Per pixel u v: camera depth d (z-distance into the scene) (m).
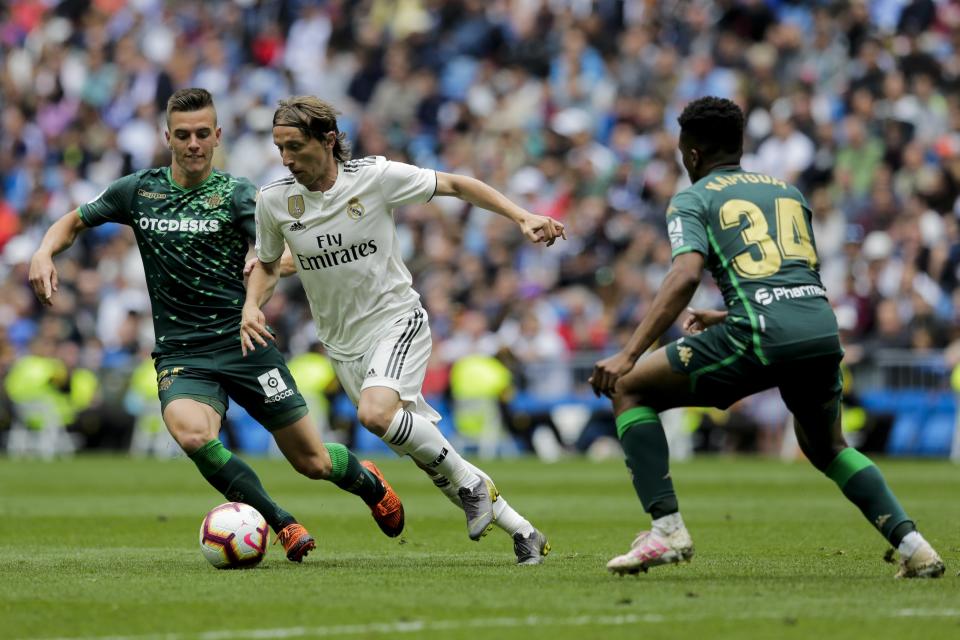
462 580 18.98
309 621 15.44
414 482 46.78
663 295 17.98
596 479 46.34
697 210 18.48
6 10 89.06
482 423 61.50
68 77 83.69
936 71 63.88
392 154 72.00
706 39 70.00
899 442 56.94
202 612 16.11
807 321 18.19
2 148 81.75
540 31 74.56
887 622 15.15
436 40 76.19
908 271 57.62
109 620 15.70
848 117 62.34
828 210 60.28
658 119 66.88
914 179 60.19
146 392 65.19
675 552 18.34
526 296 63.66
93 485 44.84
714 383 18.44
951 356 56.25
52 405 65.50
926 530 28.12
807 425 19.09
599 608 16.17
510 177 67.94
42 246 22.80
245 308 21.72
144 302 70.06
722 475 47.84
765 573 19.86
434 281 64.31
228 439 65.38
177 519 32.44
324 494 40.88
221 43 82.19
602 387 18.23
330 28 79.88
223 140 76.31
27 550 25.14
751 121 65.06
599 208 63.75
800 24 69.69
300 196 21.44
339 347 22.16
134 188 22.78
